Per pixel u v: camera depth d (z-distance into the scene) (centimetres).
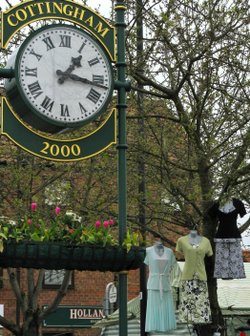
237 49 1299
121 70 930
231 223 1261
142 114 1337
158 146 1366
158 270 1320
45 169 1606
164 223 1633
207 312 1295
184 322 1465
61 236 838
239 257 1261
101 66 900
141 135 1374
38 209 1403
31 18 891
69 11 904
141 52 1323
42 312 1659
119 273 870
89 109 886
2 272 2338
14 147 1598
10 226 823
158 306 1312
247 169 1254
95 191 1536
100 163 1491
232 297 1670
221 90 1273
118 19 948
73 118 877
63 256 831
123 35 941
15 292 1645
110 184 1512
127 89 927
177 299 1441
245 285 1734
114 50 911
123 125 916
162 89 1296
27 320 1636
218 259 1263
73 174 1583
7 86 880
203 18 1291
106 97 895
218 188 1302
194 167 1387
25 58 864
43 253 821
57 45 881
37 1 895
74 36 891
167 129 1398
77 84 884
